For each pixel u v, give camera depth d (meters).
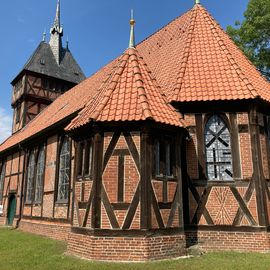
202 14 13.59
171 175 8.96
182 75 11.06
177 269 7.02
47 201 14.87
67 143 14.01
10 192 20.67
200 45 12.10
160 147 8.87
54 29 31.31
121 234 8.00
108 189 8.34
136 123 8.52
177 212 8.74
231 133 10.14
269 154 10.45
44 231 14.45
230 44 12.88
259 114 10.48
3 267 7.52
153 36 16.91
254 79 11.54
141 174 8.27
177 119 9.36
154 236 8.06
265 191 9.69
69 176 13.07
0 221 21.36
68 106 16.98
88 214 8.52
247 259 8.09
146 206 8.05
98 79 16.92
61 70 29.42
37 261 8.05
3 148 23.97
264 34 17.33
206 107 10.41
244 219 9.47
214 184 9.91
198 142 10.26
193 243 9.62
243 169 9.80
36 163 16.92
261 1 16.97
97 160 8.51
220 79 10.70
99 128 8.61
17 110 28.38
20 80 28.09
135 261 7.74
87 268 7.09
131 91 9.20
